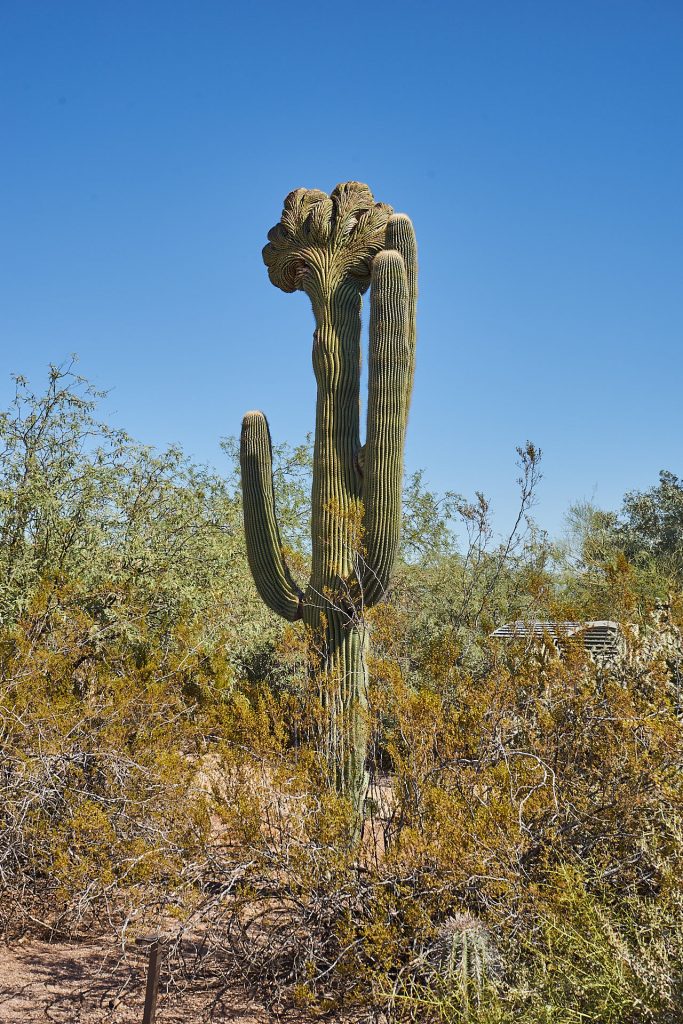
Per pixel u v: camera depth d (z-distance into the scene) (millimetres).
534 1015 2756
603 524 18562
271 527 6211
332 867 3654
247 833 3742
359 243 6270
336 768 4316
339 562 5715
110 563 8906
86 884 4223
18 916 4684
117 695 5262
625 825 3670
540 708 4219
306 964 3627
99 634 6883
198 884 3873
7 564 8453
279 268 6629
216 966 3965
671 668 4555
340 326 6199
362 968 3424
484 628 4965
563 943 3018
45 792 4637
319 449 6055
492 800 3686
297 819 3865
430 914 3502
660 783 3523
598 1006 2697
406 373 5797
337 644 5617
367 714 4430
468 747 4117
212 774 4445
